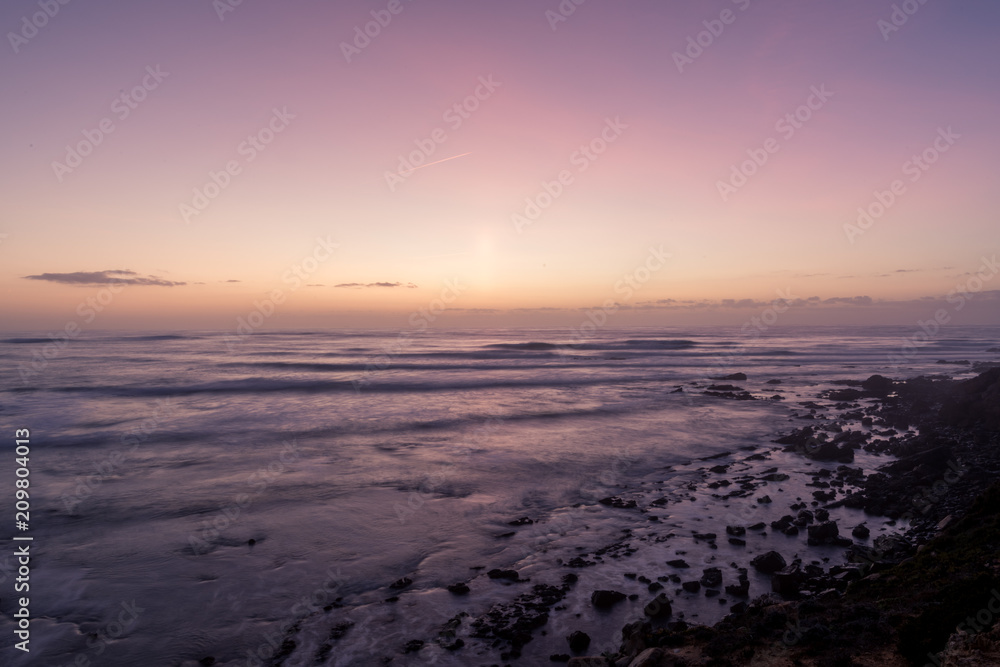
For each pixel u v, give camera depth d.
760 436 28.03
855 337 157.25
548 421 31.88
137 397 40.34
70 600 11.27
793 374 60.09
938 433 26.55
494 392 45.03
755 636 8.09
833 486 19.08
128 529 15.08
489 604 11.04
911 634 6.90
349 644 9.66
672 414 34.56
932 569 9.52
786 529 14.76
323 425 30.00
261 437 26.86
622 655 8.76
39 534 14.70
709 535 14.51
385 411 34.97
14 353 81.44
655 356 83.69
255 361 69.81
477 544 14.23
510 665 8.92
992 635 5.99
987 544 9.93
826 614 8.60
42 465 21.55
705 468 21.72
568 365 68.69
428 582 12.11
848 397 40.50
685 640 8.53
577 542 14.33
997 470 18.80
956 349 100.06
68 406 36.06
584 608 10.79
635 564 12.87
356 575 12.45
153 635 10.01
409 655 9.28
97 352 84.69
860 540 13.97
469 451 24.30
